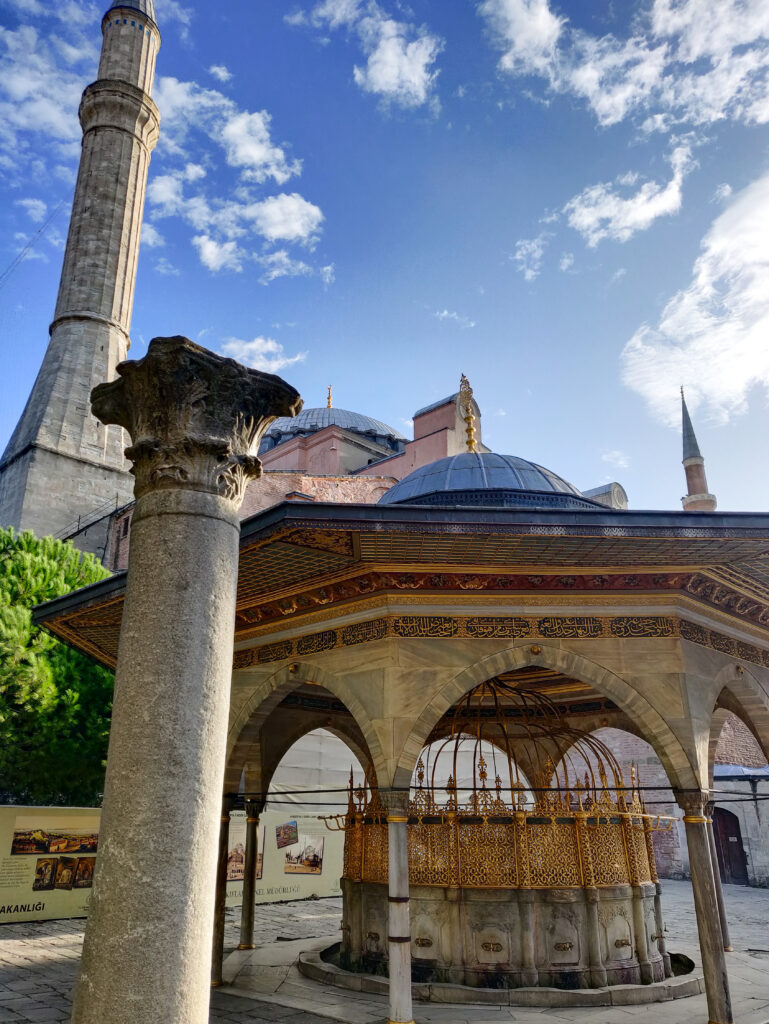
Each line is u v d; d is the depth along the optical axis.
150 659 4.81
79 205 42.44
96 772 17.19
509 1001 9.09
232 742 10.20
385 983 9.62
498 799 10.64
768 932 16.23
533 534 7.30
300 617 9.78
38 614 10.77
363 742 14.15
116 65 43.62
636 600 8.98
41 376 39.94
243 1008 8.96
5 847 15.21
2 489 38.09
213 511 5.28
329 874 22.81
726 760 29.41
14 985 10.10
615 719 13.43
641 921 10.16
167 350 5.41
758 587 9.55
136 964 4.20
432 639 8.70
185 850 4.48
